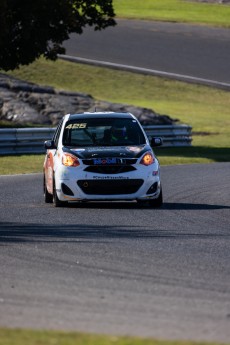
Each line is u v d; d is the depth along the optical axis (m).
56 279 29.16
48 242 37.47
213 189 60.97
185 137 100.81
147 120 115.12
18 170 75.69
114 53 159.62
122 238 38.75
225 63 155.50
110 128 52.81
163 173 72.94
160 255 34.25
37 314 23.73
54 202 51.19
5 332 20.59
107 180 49.56
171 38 169.62
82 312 24.06
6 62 101.88
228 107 137.12
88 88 142.88
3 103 116.44
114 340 19.64
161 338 20.39
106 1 104.94
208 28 180.12
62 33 104.44
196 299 26.06
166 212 48.59
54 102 117.94
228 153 95.50
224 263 32.62
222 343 19.88
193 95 142.38
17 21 98.69
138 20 187.00
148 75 149.62
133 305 25.09
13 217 46.53
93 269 31.11
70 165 49.97
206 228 42.38
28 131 87.56
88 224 43.53
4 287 27.75
